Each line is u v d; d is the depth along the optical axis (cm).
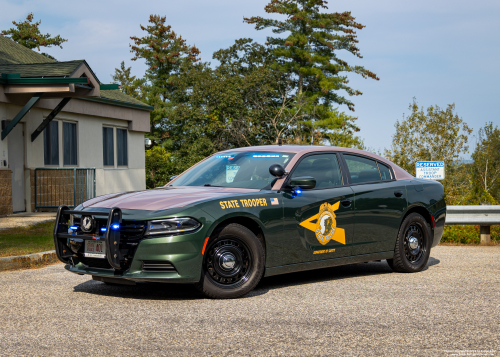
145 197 557
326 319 458
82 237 534
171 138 4841
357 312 483
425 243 726
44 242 934
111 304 515
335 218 625
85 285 615
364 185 669
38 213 1454
